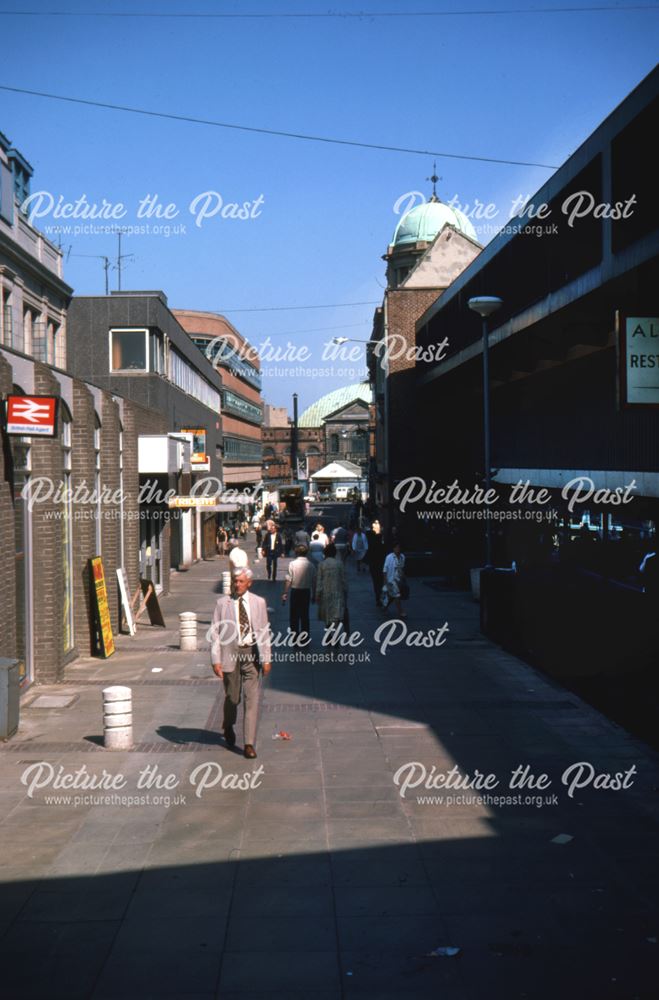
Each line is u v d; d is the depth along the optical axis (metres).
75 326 34.69
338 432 139.25
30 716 12.30
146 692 13.89
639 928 5.93
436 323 40.56
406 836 7.60
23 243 25.94
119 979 5.34
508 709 12.36
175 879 6.75
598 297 19.41
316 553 34.38
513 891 6.50
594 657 15.20
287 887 6.60
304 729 11.34
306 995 5.16
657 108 15.80
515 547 35.09
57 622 14.73
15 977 5.37
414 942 5.76
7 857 7.20
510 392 34.91
